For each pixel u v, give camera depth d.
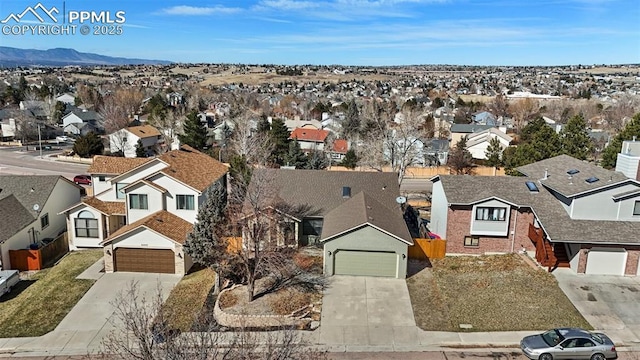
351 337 21.61
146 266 29.08
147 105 115.88
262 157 54.44
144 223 28.80
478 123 102.31
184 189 32.25
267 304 24.31
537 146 47.75
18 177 35.91
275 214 29.59
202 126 68.12
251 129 72.44
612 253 27.48
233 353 14.80
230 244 28.50
